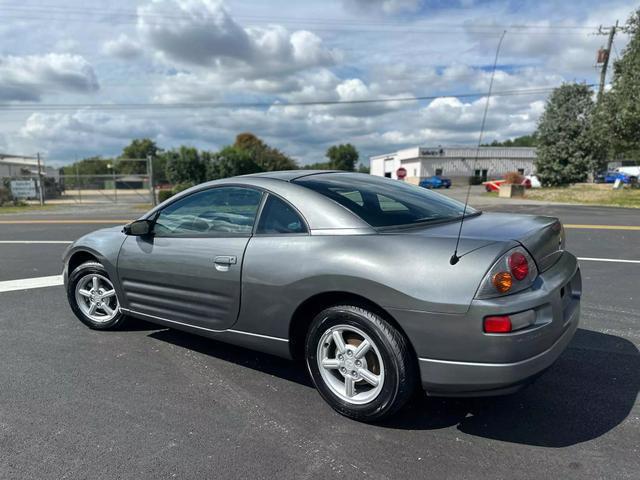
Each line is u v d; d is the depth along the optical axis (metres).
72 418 2.93
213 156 49.44
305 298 2.88
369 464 2.44
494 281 2.38
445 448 2.56
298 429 2.78
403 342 2.61
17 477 2.37
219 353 3.97
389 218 3.00
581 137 30.45
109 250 4.17
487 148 62.31
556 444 2.58
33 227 15.02
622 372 3.45
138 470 2.41
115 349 4.08
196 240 3.51
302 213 3.05
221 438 2.70
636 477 2.29
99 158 68.31
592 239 9.83
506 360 2.37
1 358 3.91
